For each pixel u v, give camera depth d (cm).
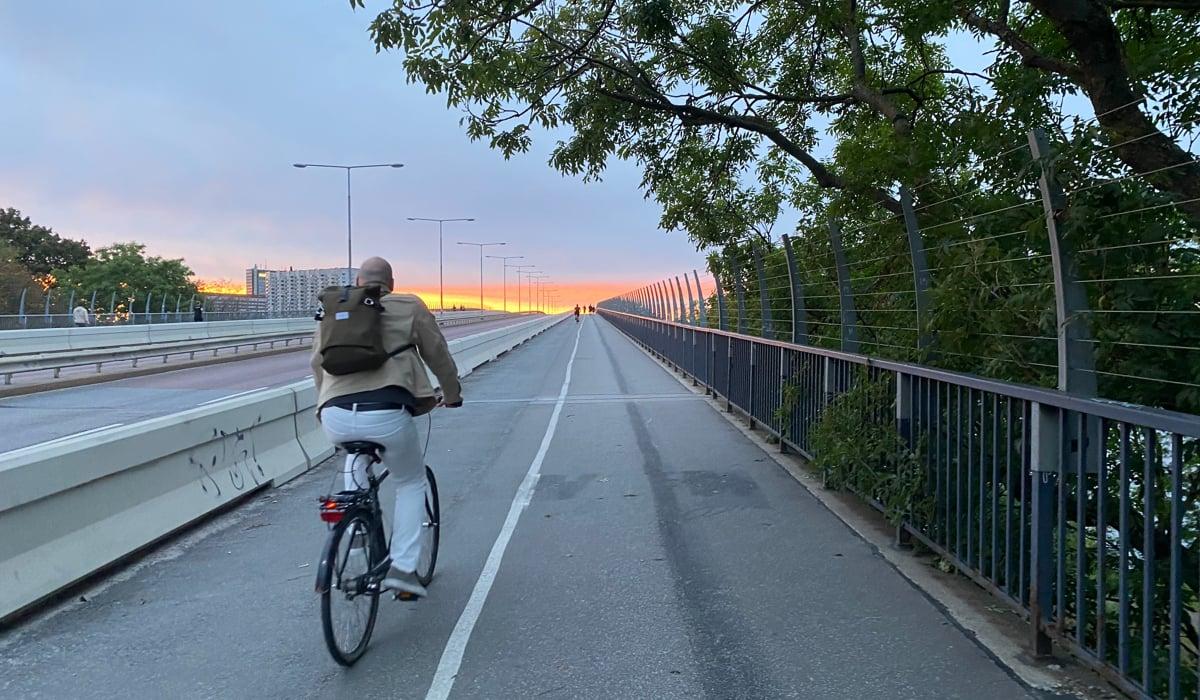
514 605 470
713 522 643
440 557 563
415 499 430
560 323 9725
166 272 6369
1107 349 412
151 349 2625
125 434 572
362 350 398
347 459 428
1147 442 302
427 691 366
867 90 973
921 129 797
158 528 591
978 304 502
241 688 372
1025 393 382
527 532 622
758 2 1030
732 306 1496
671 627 433
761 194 1438
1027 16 795
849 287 751
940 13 764
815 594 478
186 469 654
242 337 3662
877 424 593
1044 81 727
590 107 974
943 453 499
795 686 363
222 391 1880
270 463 800
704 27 1010
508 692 364
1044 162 399
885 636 415
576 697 358
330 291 421
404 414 414
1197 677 310
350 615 393
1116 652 355
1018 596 416
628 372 2175
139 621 454
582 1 984
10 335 2297
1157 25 682
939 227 600
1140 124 508
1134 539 382
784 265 1050
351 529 399
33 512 479
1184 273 412
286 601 484
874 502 592
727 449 969
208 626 446
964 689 356
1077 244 400
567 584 504
